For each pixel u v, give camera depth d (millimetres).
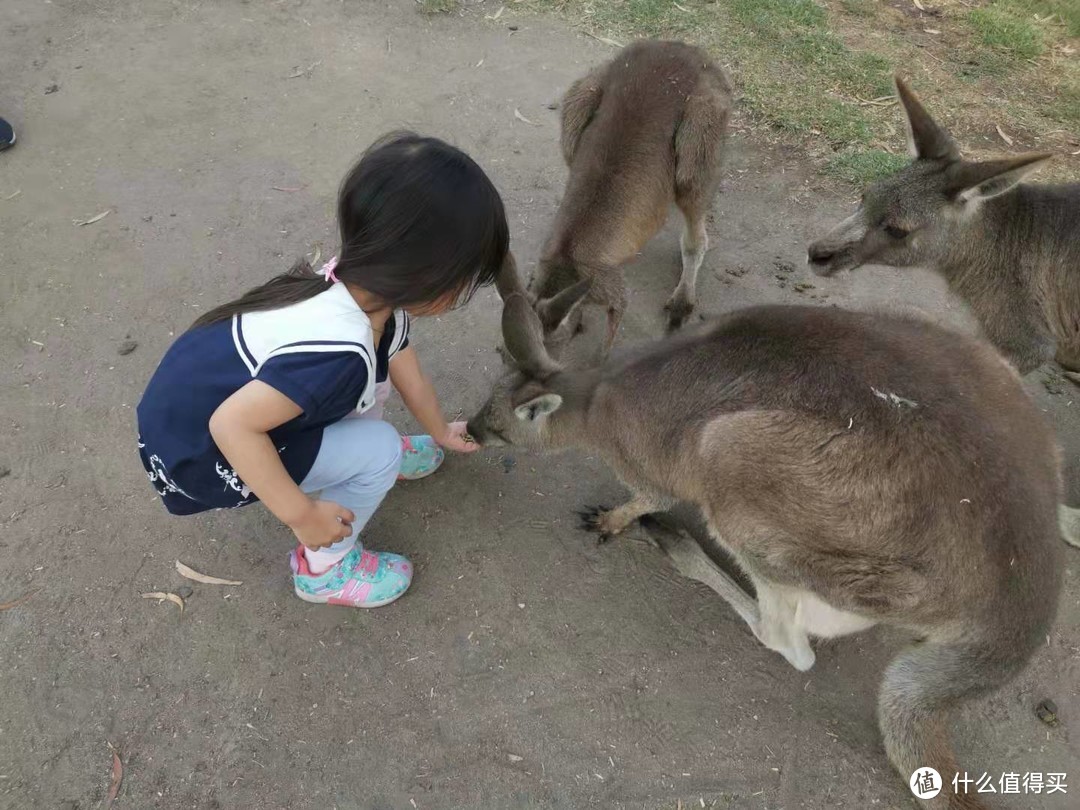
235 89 5684
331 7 6527
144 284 4305
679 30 6258
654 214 4098
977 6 6738
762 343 2752
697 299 4434
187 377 2287
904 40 6297
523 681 2953
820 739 2834
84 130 5262
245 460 2205
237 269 4418
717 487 2771
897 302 4418
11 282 4266
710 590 3244
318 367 2176
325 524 2486
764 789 2715
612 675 2980
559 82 5855
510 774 2723
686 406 2857
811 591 2738
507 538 3387
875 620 2684
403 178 2088
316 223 4723
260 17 6391
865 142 5320
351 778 2693
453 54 6105
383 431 2805
